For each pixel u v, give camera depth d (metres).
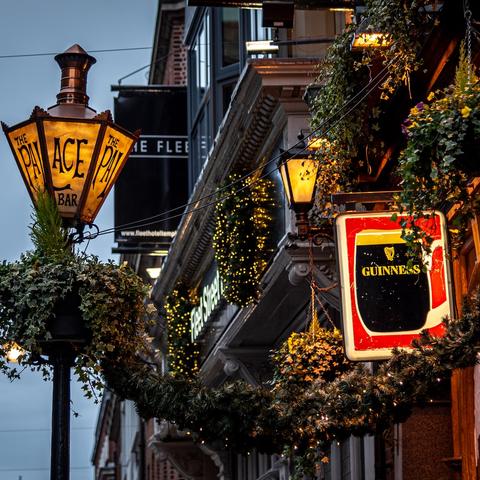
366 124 24.66
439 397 25.50
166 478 78.25
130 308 16.78
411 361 16.27
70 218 17.02
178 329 48.19
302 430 16.66
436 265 18.88
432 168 15.81
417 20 21.30
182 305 48.12
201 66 48.06
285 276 32.81
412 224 16.84
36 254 16.69
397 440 25.61
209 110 45.47
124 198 50.78
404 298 18.94
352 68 24.00
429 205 16.58
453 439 24.52
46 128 16.92
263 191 35.00
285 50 33.78
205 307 45.28
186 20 51.62
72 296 16.42
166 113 51.38
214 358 42.75
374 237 19.28
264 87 31.66
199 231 42.72
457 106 15.62
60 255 16.59
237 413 16.75
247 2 24.53
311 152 25.30
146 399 16.80
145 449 84.44
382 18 21.53
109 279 16.47
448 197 16.69
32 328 16.06
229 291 35.12
